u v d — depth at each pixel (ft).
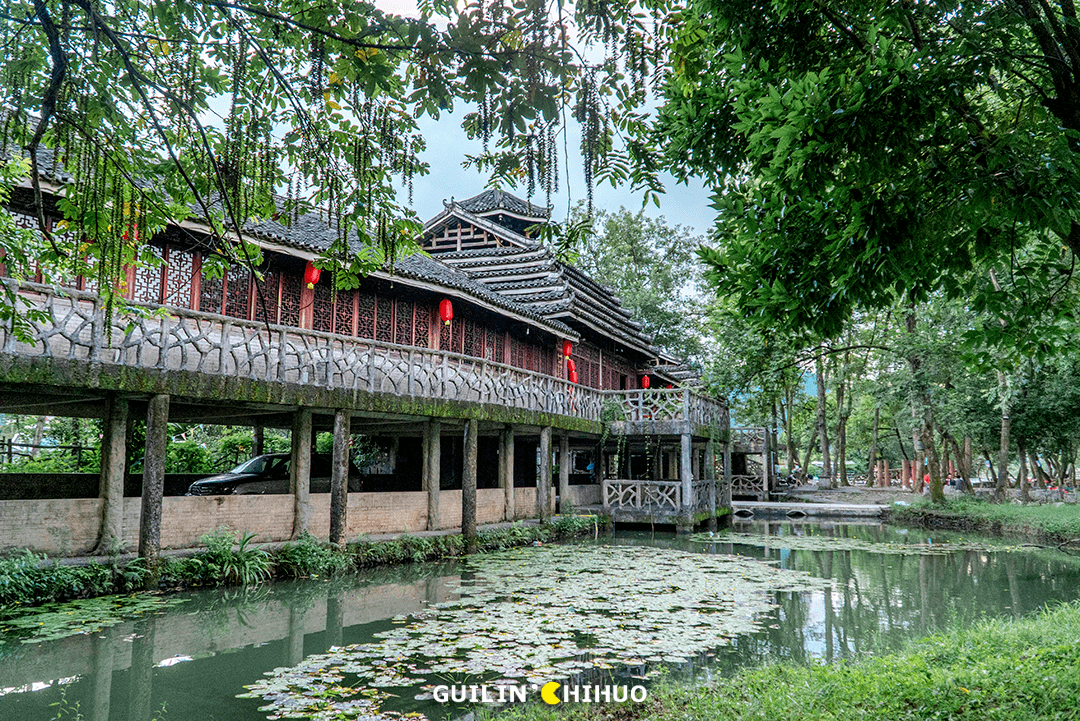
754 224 15.61
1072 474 121.08
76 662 21.68
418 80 12.10
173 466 52.60
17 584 26.00
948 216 13.30
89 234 14.02
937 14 14.34
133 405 37.65
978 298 16.15
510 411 49.75
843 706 16.55
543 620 27.76
